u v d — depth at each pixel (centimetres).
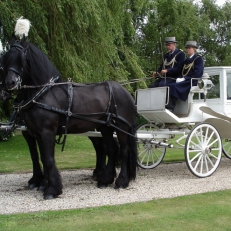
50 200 586
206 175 764
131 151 690
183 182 713
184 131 782
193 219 475
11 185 713
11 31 1038
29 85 595
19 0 1066
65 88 623
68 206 552
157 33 2705
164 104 721
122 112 680
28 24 599
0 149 1284
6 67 577
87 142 1472
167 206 534
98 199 592
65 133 624
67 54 1134
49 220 476
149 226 451
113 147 700
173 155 1086
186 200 565
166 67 809
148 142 773
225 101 830
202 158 764
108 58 1309
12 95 657
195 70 775
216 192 612
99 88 667
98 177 701
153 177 772
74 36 1177
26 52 588
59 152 1193
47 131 595
